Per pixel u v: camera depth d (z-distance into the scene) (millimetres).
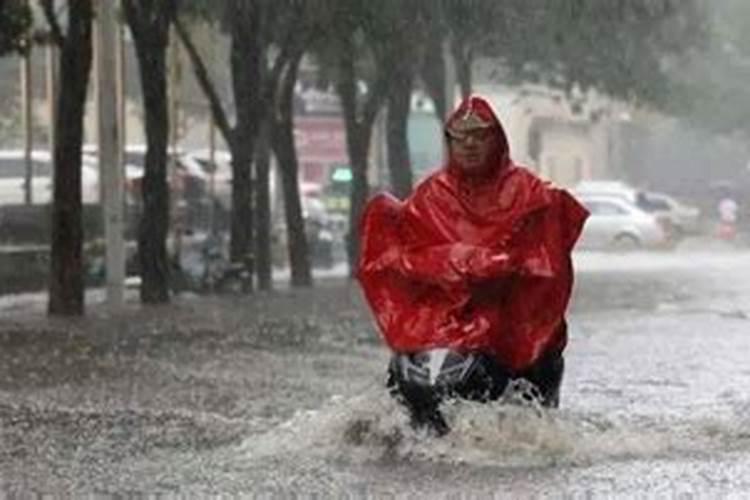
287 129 77625
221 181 101625
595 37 84375
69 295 55719
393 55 72125
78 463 23797
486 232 24891
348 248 90812
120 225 62156
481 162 25016
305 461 23609
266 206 74688
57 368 37469
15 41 55562
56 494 21328
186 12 70625
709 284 74000
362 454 24062
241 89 70875
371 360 39312
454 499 20609
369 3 63125
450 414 24375
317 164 143875
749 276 82000
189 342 44469
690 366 38219
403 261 24969
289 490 21375
